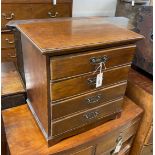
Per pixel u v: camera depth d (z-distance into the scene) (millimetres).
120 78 891
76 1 1772
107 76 833
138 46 1192
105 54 771
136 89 1171
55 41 701
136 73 1284
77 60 711
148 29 1092
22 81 1128
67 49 656
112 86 883
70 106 794
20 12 1294
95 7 1887
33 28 850
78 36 774
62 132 836
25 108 1038
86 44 695
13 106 1062
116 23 1105
